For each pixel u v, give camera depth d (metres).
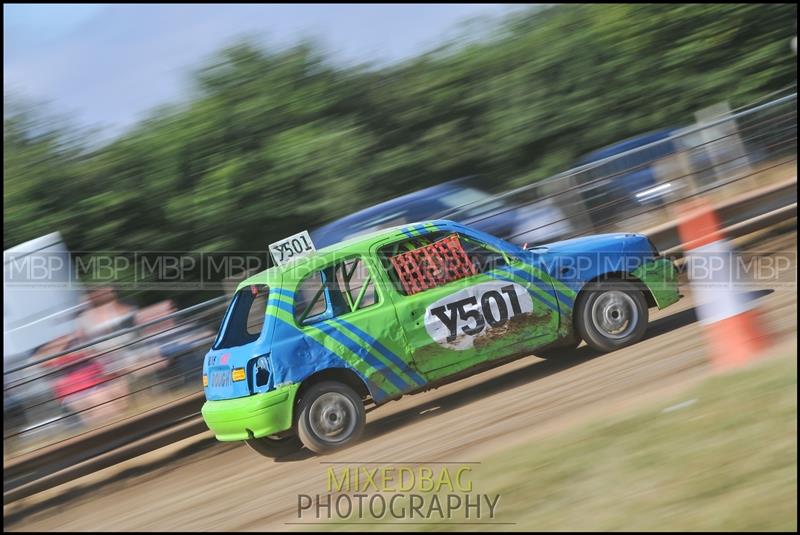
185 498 16.44
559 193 24.61
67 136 34.25
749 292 20.78
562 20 39.94
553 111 38.34
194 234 33.44
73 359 19.92
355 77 38.12
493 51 39.66
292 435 18.05
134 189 33.66
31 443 19.44
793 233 25.19
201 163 34.50
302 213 34.16
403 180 36.62
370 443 16.55
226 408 16.55
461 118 38.72
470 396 18.47
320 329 16.56
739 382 13.34
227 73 36.50
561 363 18.78
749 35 39.28
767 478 9.96
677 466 10.89
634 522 9.73
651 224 24.83
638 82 38.81
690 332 18.17
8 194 32.84
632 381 15.69
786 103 25.88
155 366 20.47
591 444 12.35
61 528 16.59
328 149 34.84
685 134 25.42
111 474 19.81
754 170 25.56
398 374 16.75
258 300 18.12
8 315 23.75
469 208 24.59
